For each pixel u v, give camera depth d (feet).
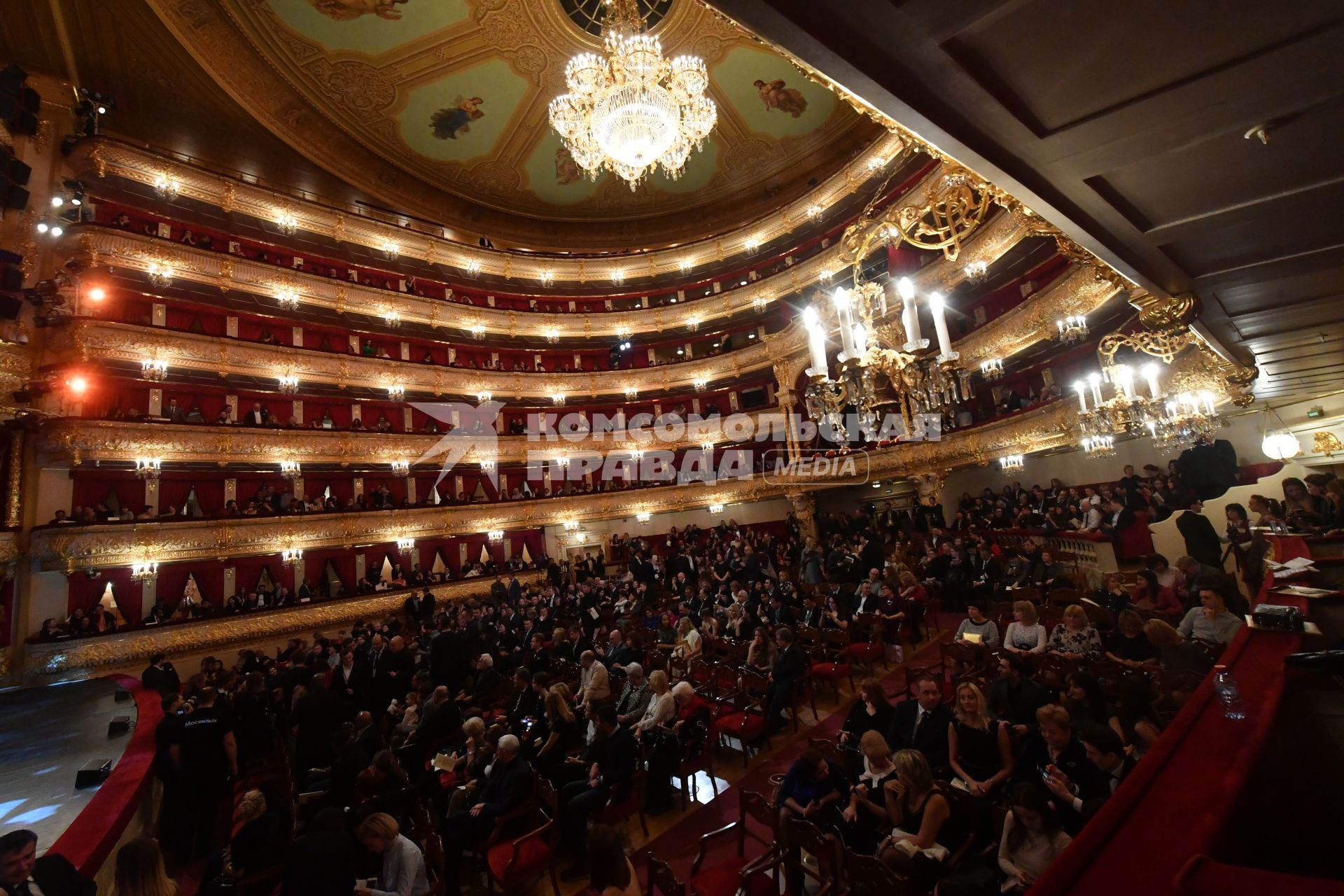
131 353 57.57
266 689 34.88
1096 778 13.76
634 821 21.88
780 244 99.04
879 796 15.55
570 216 106.63
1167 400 37.50
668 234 111.24
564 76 78.28
